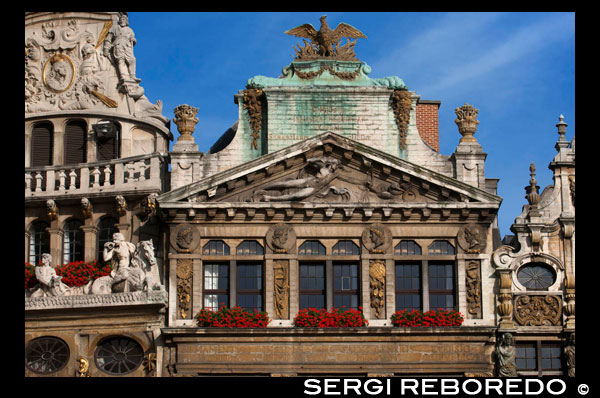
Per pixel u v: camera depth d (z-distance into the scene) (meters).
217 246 63.59
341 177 64.00
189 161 64.94
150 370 61.84
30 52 68.06
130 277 62.38
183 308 62.78
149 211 63.97
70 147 67.25
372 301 63.12
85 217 64.56
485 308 63.31
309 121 65.75
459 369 62.31
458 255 63.69
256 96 66.19
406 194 63.84
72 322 62.66
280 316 62.91
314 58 66.81
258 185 63.78
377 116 65.88
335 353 62.19
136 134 67.19
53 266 64.44
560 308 63.62
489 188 71.44
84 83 67.56
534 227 64.25
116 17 68.38
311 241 63.88
